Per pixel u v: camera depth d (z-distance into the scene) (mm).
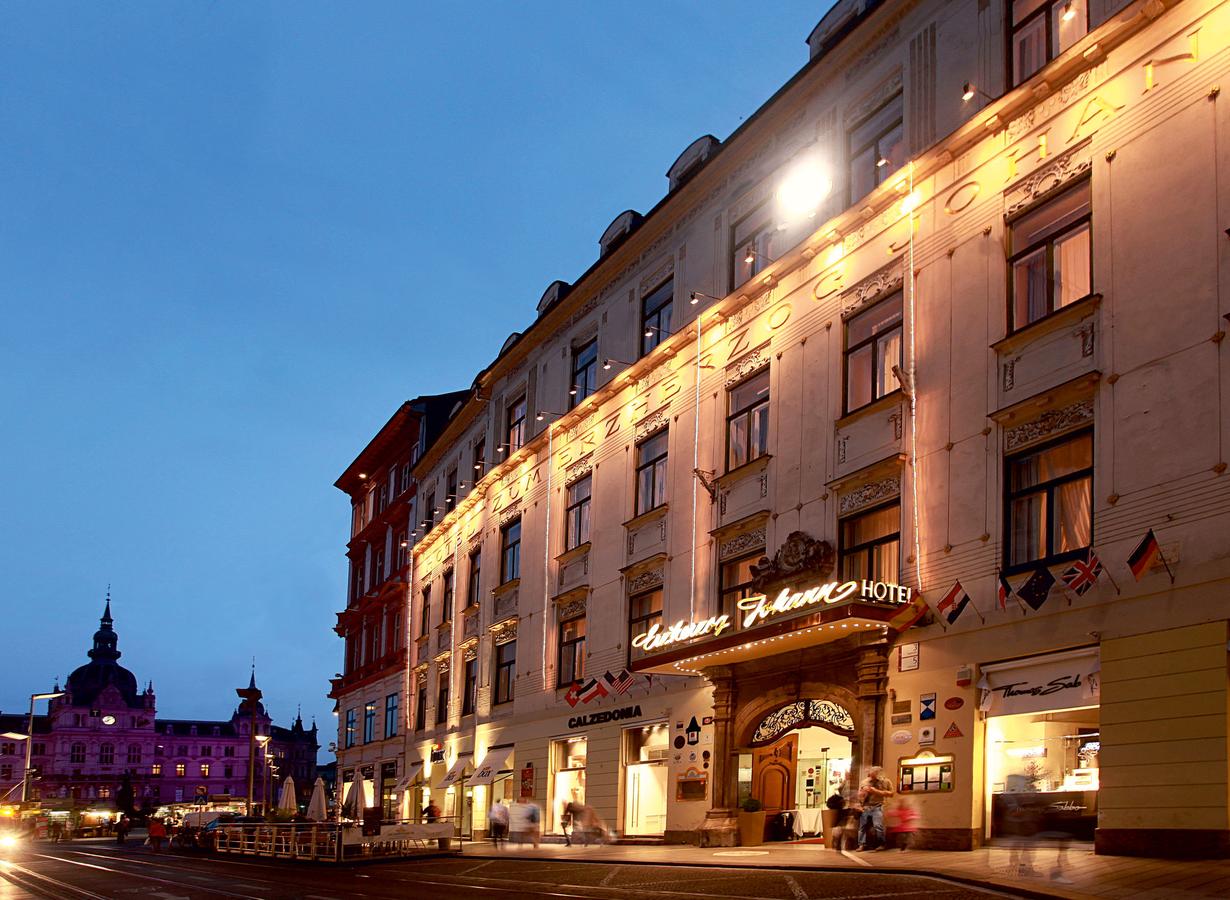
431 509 52094
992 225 22281
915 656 22156
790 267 27703
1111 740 18109
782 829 26609
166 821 65500
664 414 32188
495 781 39594
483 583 42906
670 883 17984
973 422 21938
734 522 28141
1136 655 18016
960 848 20391
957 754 20859
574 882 19281
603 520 34500
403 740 51250
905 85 25109
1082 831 19047
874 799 21828
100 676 192500
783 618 23500
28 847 55000
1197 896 12852
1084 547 19453
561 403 38688
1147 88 19641
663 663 27266
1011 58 22688
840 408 25453
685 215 32812
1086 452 19844
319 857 30328
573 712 34531
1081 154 20656
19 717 189500
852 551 24562
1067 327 20312
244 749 196750
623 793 31375
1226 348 17562
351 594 65062
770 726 26047
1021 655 20078
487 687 41281
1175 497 17922
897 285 24406
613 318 36031
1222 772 16500
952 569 21828
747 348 29000
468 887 19281
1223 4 18641
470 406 46375
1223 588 16969
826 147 27375
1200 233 18281
